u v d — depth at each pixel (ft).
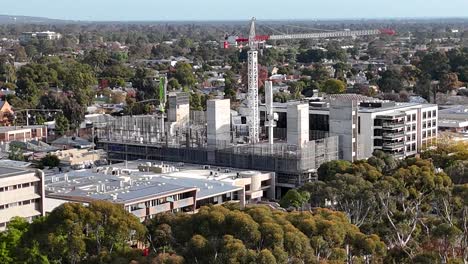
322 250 431.02
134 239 453.58
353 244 449.06
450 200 565.12
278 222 433.07
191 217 445.37
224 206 468.75
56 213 443.73
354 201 589.32
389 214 568.00
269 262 387.14
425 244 515.91
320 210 481.87
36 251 431.84
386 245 503.61
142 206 617.62
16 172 588.09
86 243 437.58
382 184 588.09
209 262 402.11
